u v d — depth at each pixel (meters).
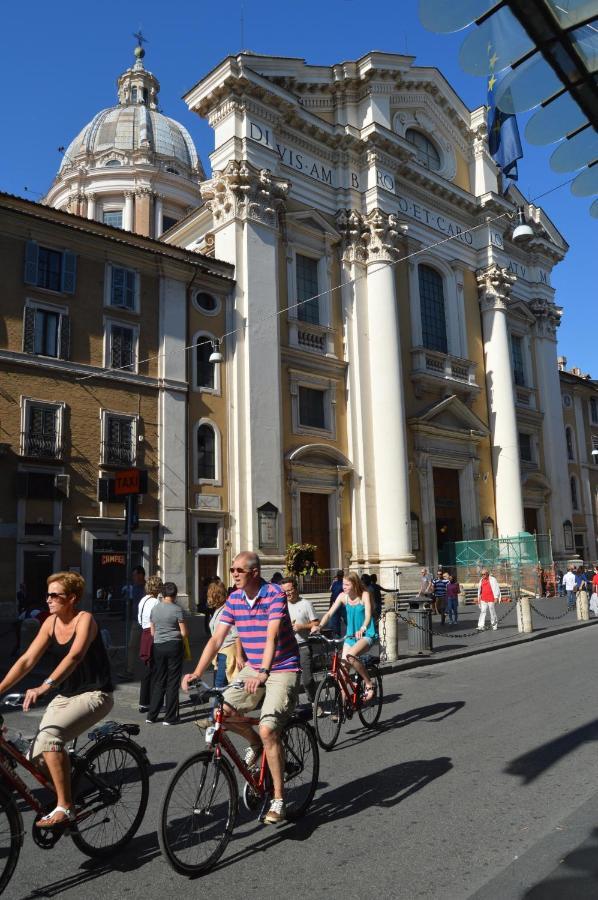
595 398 44.06
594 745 7.30
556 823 5.19
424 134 34.09
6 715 10.21
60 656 4.79
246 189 25.20
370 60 29.70
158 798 6.19
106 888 4.40
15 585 18.09
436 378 31.02
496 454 33.47
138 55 50.75
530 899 4.01
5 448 18.31
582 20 4.19
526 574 30.66
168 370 22.19
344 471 26.81
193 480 22.42
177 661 9.45
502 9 4.18
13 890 4.41
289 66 28.45
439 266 33.25
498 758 6.96
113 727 5.04
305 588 24.06
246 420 23.88
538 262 39.41
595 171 5.38
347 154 29.56
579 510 40.53
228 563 22.86
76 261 20.72
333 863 4.63
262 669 5.02
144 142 43.16
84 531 19.45
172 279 22.89
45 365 19.48
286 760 5.36
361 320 28.66
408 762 6.95
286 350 26.12
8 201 19.36
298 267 27.64
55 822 4.45
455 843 4.89
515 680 11.57
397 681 12.15
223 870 4.60
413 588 26.25
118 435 20.70
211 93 26.06
